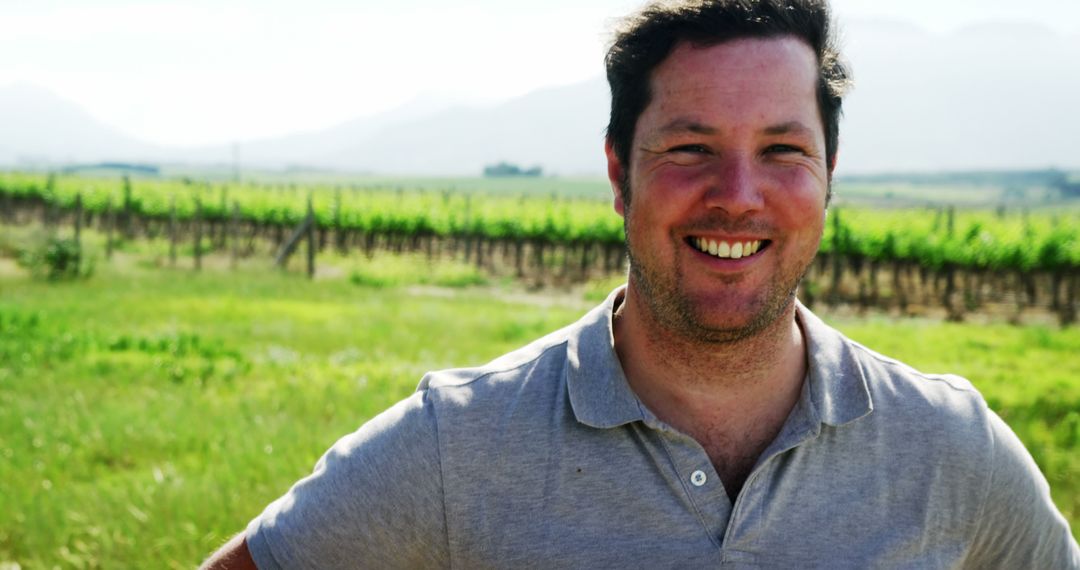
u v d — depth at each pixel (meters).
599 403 1.44
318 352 12.38
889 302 23.45
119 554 4.95
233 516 5.42
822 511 1.43
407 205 35.75
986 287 26.28
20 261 22.55
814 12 1.46
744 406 1.48
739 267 1.42
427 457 1.46
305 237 34.62
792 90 1.43
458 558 1.46
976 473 1.49
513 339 14.23
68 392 8.91
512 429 1.46
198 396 8.91
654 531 1.41
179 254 29.83
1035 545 1.56
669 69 1.45
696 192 1.41
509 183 185.12
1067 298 23.89
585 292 24.69
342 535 1.47
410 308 17.78
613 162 1.59
